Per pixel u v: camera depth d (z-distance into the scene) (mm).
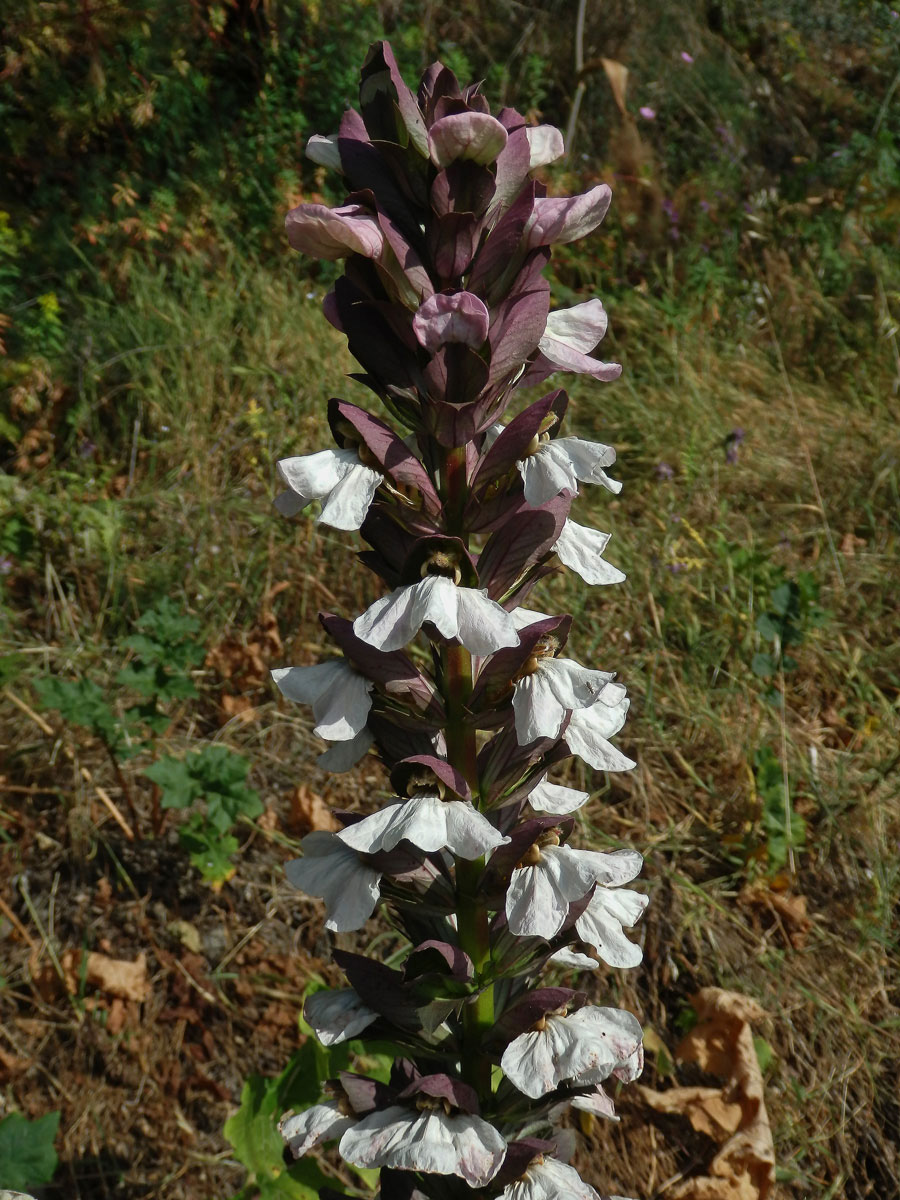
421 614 296
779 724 716
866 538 892
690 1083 562
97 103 1058
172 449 869
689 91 1498
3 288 950
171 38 1154
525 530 320
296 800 648
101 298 1000
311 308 1022
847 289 1202
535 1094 316
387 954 600
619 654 746
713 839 655
